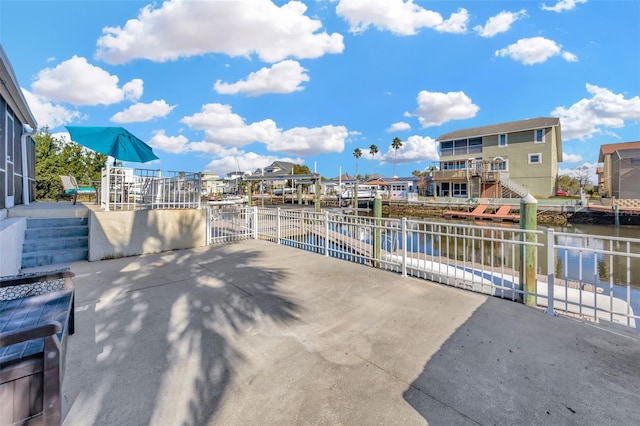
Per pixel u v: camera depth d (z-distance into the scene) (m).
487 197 29.50
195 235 7.68
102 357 2.54
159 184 8.18
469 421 1.85
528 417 1.89
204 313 3.49
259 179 28.62
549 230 3.56
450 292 4.25
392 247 5.77
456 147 32.59
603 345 2.78
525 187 28.41
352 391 2.13
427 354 2.62
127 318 3.35
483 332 3.03
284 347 2.74
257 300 3.91
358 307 3.69
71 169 16.67
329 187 56.03
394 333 3.01
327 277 4.96
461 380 2.26
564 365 2.45
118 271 5.32
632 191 24.94
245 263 5.91
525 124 28.72
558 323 3.25
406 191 43.88
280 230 8.41
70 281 2.91
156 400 2.03
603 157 30.94
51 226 6.60
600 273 10.35
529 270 3.83
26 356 1.54
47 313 2.37
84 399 2.03
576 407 1.97
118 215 6.45
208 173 57.31
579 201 23.66
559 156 33.00
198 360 2.52
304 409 1.95
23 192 8.82
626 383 2.22
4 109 6.32
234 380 2.25
